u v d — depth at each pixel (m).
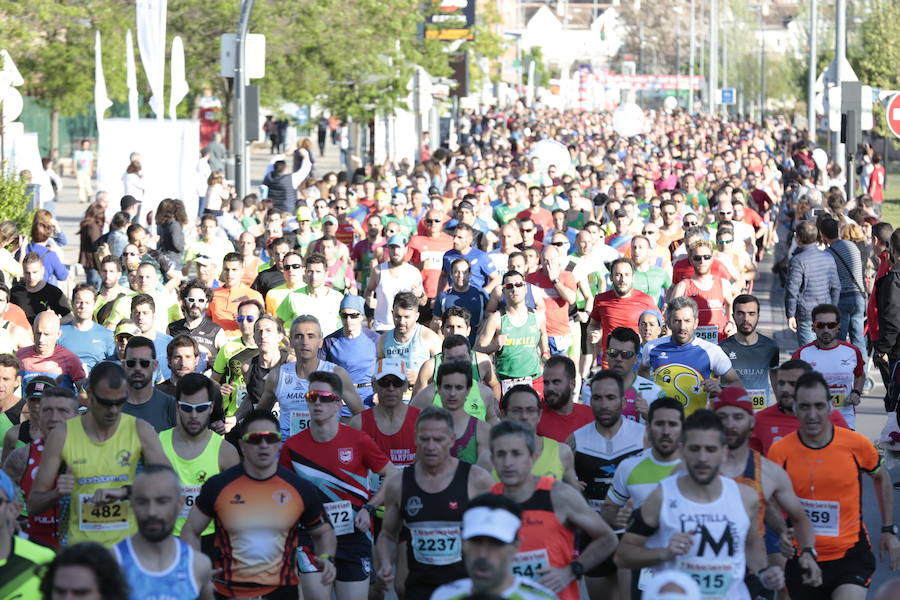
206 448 24.33
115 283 40.09
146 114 128.38
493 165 97.06
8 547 18.48
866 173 103.31
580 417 26.17
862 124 68.19
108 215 69.88
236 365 32.91
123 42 99.12
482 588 15.27
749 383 32.59
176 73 72.94
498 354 36.53
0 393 27.56
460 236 44.06
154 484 17.44
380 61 101.94
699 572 18.94
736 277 45.25
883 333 40.28
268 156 175.50
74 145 156.38
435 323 42.34
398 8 102.31
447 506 21.36
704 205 75.56
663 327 39.12
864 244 48.41
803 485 22.88
